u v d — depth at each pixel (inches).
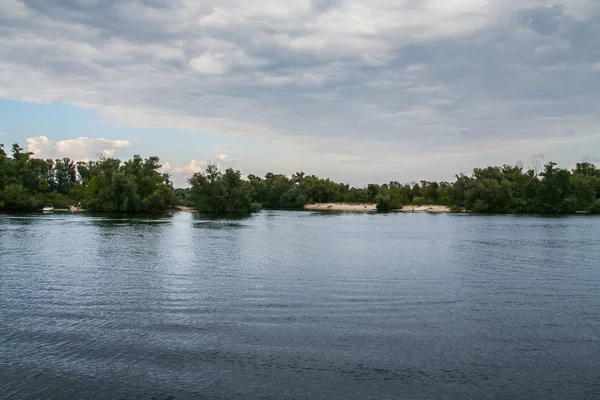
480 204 6766.7
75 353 760.3
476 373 693.3
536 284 1317.7
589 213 6176.2
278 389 636.1
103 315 977.5
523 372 698.8
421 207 7829.7
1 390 629.6
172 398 610.5
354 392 629.9
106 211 5629.9
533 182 6525.6
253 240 2509.8
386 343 812.6
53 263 1628.9
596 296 1173.1
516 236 2834.6
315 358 743.1
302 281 1336.1
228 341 817.5
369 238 2704.2
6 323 917.8
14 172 5364.2
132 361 728.3
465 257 1861.5
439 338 842.2
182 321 936.3
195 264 1635.1
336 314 993.5
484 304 1087.6
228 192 6043.3
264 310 1019.9
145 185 5920.3
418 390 638.5
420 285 1293.1
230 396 616.4
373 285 1286.9
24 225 3280.0
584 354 770.2
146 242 2329.0
